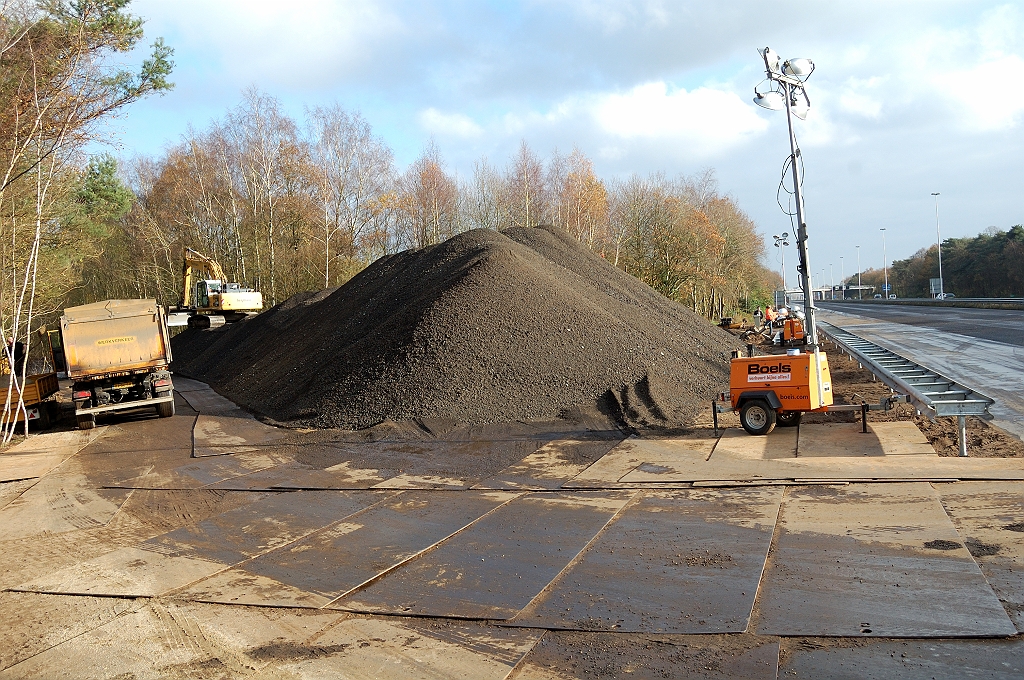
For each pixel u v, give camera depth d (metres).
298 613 5.70
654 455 10.43
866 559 5.92
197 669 4.82
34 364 37.47
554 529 7.43
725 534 6.85
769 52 12.94
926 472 8.27
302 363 19.39
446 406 13.65
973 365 19.30
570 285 20.14
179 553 7.48
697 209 50.75
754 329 39.91
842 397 15.16
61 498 10.34
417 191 53.56
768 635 4.77
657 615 5.21
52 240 26.11
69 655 5.19
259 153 45.97
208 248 50.06
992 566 5.55
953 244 97.44
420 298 17.83
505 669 4.58
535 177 54.31
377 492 9.46
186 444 14.06
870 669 4.23
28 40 16.30
